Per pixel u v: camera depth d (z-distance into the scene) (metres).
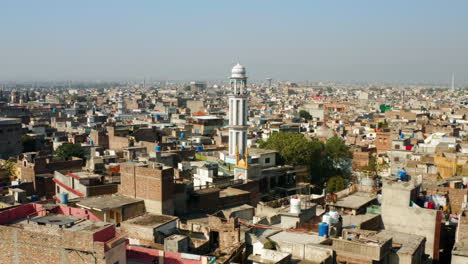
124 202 54.28
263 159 87.38
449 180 69.50
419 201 52.09
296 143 92.94
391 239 37.25
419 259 39.28
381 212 48.28
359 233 40.06
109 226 34.09
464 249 38.47
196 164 86.25
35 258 33.56
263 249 37.53
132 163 58.97
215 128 151.00
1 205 64.56
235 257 39.88
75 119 197.50
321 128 156.50
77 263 32.59
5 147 135.12
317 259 36.06
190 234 46.06
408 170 83.00
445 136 117.50
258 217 48.62
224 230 44.53
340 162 105.69
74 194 64.81
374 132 146.00
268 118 189.75
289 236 40.88
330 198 54.19
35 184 85.81
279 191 83.12
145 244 42.94
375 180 66.88
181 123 169.88
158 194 54.78
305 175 92.38
